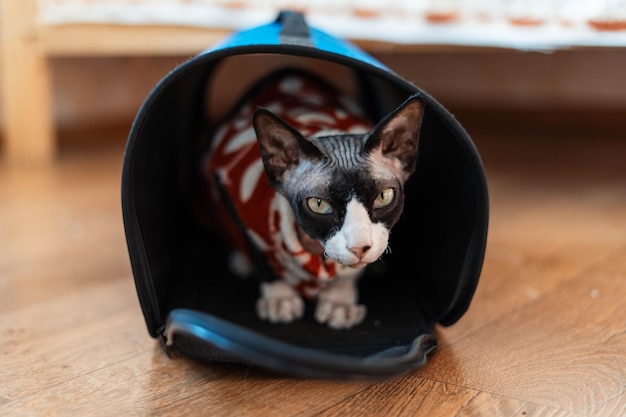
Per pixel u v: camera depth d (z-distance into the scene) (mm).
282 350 775
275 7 1845
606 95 2082
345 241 938
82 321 1161
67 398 921
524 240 1535
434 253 1160
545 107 2789
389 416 868
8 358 1032
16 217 1760
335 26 1791
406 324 1117
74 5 2086
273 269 1154
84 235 1622
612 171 2127
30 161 2361
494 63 2309
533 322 1127
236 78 1704
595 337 1066
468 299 1038
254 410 888
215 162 1224
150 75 2822
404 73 2537
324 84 1451
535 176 2086
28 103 2311
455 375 967
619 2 1452
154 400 916
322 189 955
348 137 1052
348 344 1051
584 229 1596
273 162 1033
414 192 1255
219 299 1222
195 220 1477
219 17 1914
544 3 1562
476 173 987
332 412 880
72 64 2689
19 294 1274
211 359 982
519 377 957
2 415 879
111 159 2414
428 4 1718
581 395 902
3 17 2230
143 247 1016
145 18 1992
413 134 1034
